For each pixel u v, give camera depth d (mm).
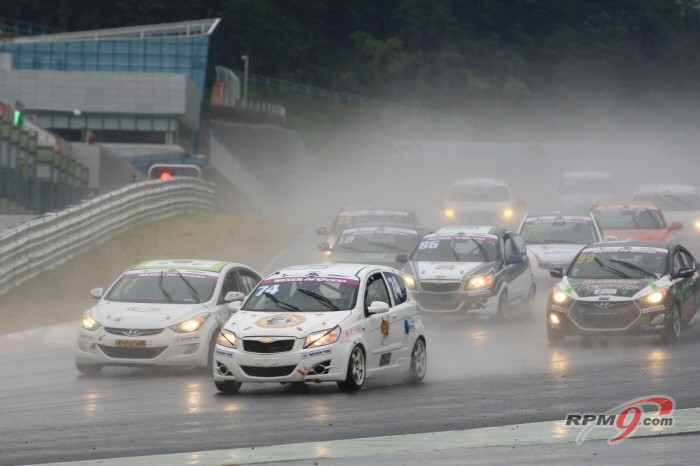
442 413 36250
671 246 58344
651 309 53281
